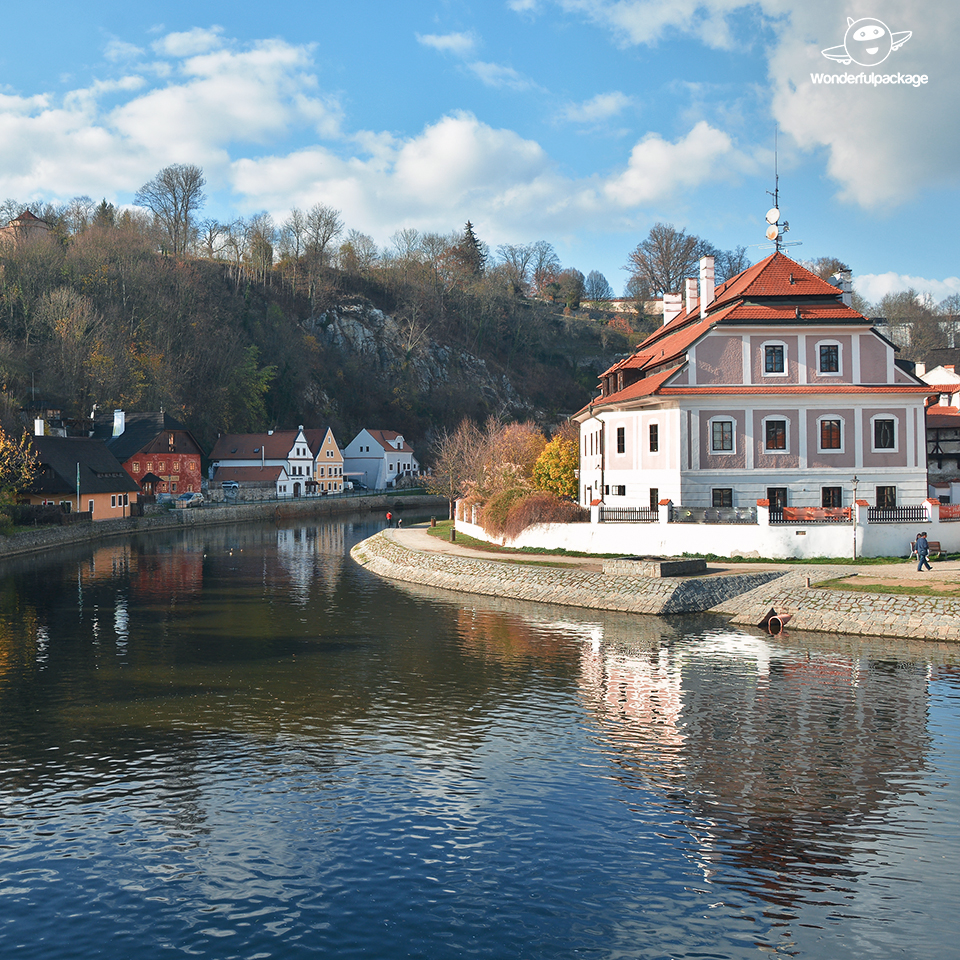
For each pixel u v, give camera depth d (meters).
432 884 14.62
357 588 47.06
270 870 15.15
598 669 28.38
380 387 168.25
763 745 20.97
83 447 85.06
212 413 129.12
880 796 17.91
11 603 42.03
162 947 12.84
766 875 14.84
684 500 45.28
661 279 168.88
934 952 12.60
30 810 17.59
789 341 45.91
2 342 101.69
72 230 153.12
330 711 24.11
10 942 12.98
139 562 59.09
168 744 21.42
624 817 17.09
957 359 86.69
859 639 32.00
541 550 50.12
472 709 24.20
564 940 12.98
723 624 35.34
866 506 41.03
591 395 191.12
